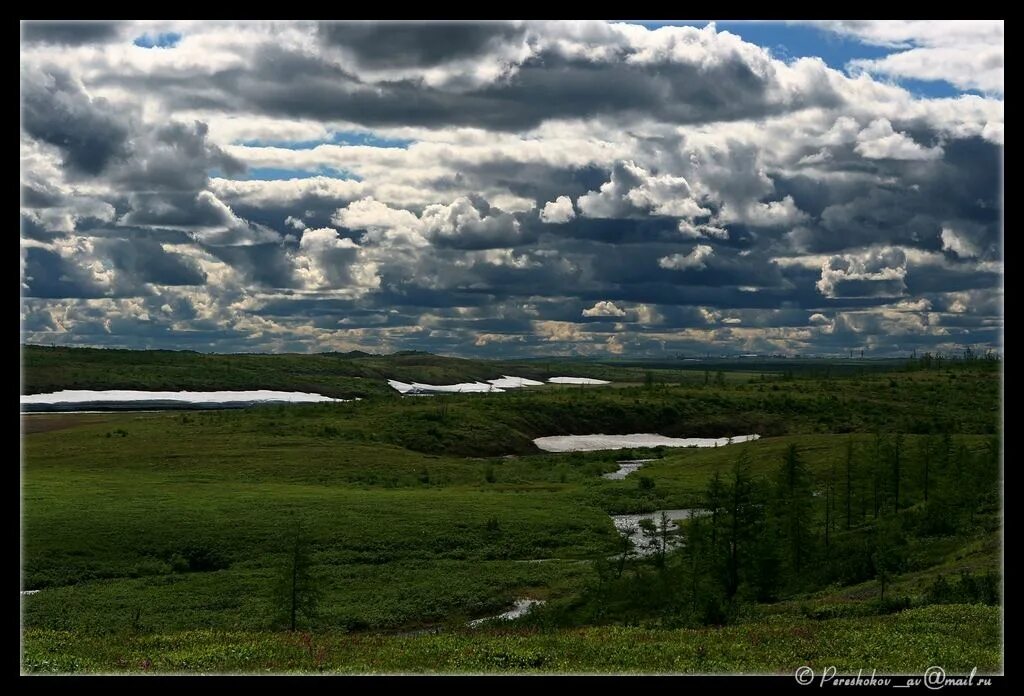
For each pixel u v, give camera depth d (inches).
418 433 5388.8
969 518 2276.1
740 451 4409.5
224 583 2127.2
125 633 1665.8
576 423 6402.6
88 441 4687.5
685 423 6535.4
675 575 1892.2
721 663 1041.5
